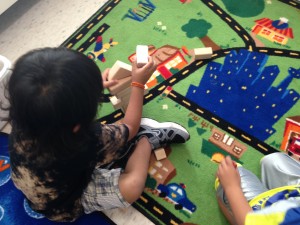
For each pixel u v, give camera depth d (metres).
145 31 1.29
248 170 0.99
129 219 0.97
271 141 1.07
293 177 0.90
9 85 0.57
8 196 1.01
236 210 0.82
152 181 1.02
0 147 1.09
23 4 1.41
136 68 0.92
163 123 1.05
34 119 0.57
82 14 1.37
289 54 1.22
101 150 0.81
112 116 1.13
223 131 1.09
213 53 1.23
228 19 1.31
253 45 1.25
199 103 1.14
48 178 0.73
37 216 0.98
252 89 1.16
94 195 0.88
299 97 1.14
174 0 1.36
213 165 1.04
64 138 0.61
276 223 0.59
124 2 1.37
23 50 1.30
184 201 0.99
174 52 1.24
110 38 1.29
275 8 1.33
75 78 0.56
